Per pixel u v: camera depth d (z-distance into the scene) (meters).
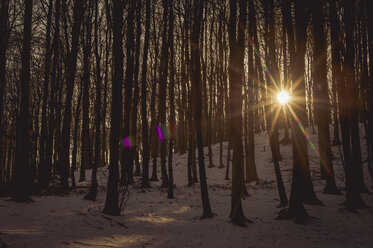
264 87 16.38
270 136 13.09
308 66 33.78
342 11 15.30
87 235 7.62
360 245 8.15
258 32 17.02
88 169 34.31
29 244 6.22
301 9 11.97
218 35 26.73
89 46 16.27
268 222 10.32
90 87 23.53
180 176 25.23
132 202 13.27
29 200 11.70
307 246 8.00
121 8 11.26
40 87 23.14
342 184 19.09
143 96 18.98
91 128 33.41
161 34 20.84
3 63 12.88
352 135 15.34
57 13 16.50
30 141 23.31
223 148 33.41
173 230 9.16
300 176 10.78
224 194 16.66
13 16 15.14
